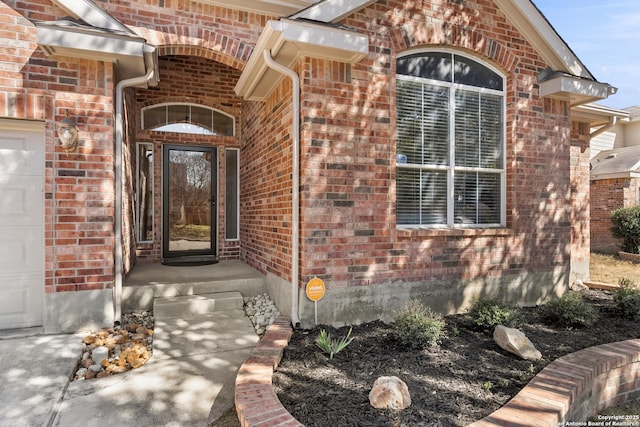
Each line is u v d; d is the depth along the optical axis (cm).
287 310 468
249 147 692
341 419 258
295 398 284
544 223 583
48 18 420
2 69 403
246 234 712
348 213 458
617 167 1289
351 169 460
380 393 275
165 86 720
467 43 534
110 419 289
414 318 396
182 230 748
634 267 931
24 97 409
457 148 547
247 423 238
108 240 441
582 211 790
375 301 472
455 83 542
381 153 477
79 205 429
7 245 423
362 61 468
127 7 501
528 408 259
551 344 399
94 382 339
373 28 477
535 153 580
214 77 754
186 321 468
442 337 409
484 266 539
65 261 424
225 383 346
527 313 514
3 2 404
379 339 405
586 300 582
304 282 437
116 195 460
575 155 792
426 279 502
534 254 574
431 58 527
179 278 558
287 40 402
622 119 820
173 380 346
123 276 532
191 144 748
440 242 511
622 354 355
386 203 479
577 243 778
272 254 543
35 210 432
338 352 366
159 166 727
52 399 305
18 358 362
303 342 392
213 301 501
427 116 526
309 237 439
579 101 612
